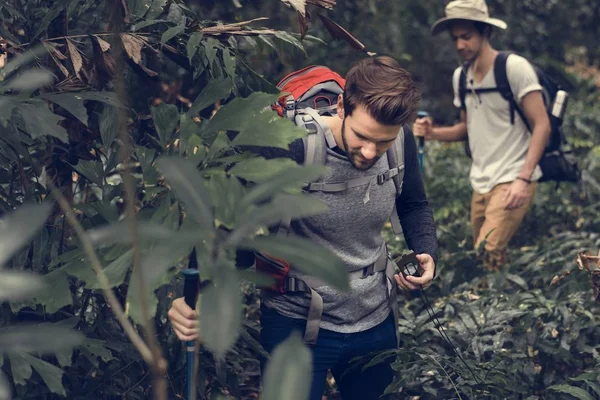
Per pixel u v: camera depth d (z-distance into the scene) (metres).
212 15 4.29
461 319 3.89
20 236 1.21
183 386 2.99
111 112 2.57
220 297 1.30
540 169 4.92
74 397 2.77
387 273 2.85
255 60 5.72
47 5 2.91
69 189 2.83
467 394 3.20
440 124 9.80
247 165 1.91
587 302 4.08
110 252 2.13
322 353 2.72
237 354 3.16
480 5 4.83
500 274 4.48
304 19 2.72
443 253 5.43
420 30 9.73
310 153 2.52
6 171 2.76
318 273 1.29
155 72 2.86
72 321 2.39
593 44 12.23
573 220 6.41
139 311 1.60
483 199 5.12
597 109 9.78
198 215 1.39
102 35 2.66
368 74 2.41
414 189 2.94
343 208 2.60
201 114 3.34
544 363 3.70
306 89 2.71
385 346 2.87
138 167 2.92
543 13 11.41
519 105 4.83
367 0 8.38
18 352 2.12
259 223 1.38
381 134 2.43
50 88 2.60
